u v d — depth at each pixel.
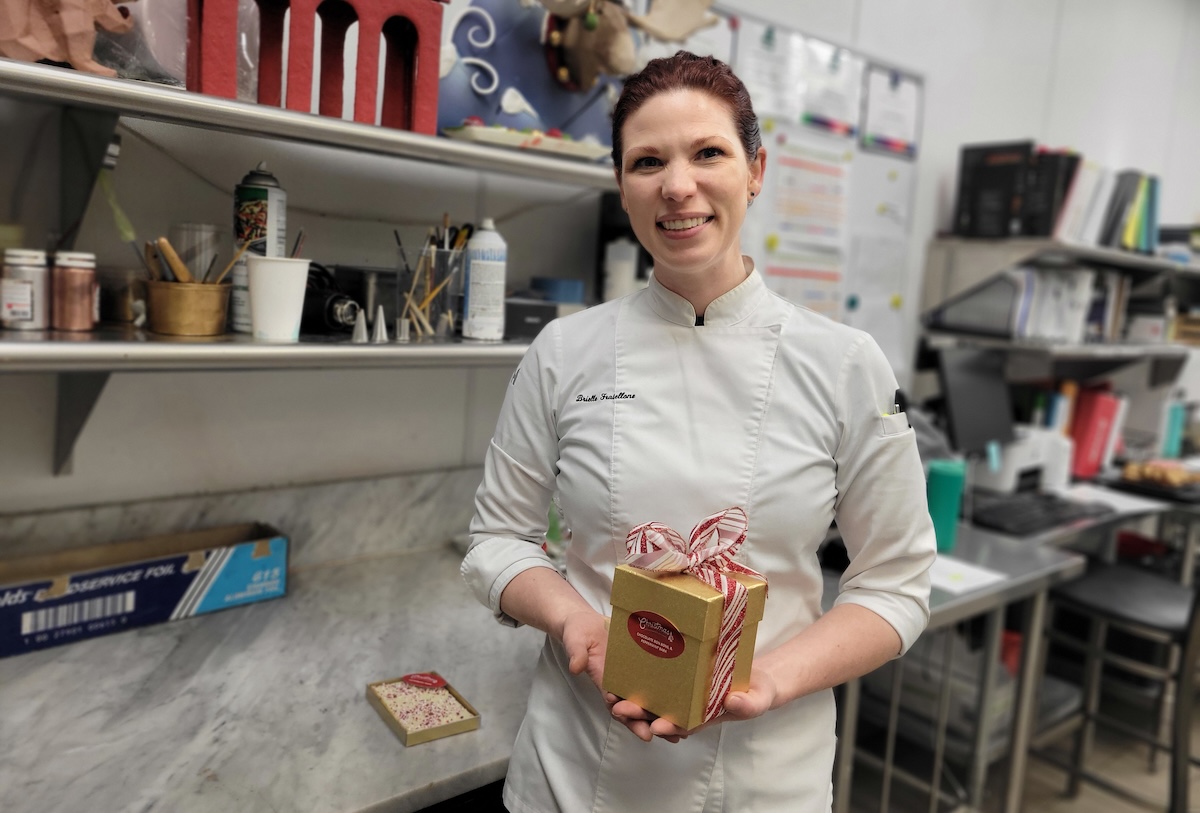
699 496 0.91
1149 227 3.29
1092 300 3.33
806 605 0.97
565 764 1.00
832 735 1.00
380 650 1.35
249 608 1.47
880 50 2.66
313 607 1.49
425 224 1.69
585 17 1.56
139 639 1.33
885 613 0.92
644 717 0.82
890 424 0.91
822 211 2.57
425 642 1.39
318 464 1.69
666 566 0.81
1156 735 2.89
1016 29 3.13
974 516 2.37
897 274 2.88
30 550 1.38
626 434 0.94
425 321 1.47
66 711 1.12
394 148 1.32
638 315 1.00
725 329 0.96
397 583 1.63
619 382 0.97
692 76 0.88
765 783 0.94
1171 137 4.19
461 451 1.90
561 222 1.93
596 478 0.95
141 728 1.09
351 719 1.15
